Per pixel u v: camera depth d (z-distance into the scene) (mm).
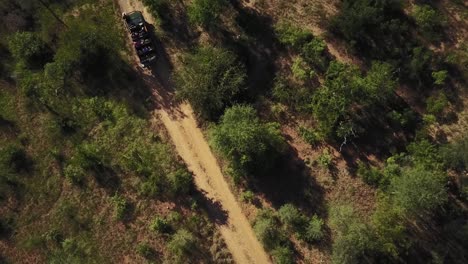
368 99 54906
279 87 57250
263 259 52156
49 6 62594
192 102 57312
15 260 53594
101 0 62656
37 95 58812
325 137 55469
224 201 54344
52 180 55969
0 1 62594
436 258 50875
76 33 58531
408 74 56719
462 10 59312
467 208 52625
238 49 58875
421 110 56219
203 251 52562
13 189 55812
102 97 58594
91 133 57281
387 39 58094
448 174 53375
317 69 58000
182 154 56281
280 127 56438
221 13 60344
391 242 50625
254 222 53000
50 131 57531
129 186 55125
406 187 49875
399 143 55062
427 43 58312
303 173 54656
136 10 61812
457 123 55375
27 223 54719
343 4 59031
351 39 58250
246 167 53531
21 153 56781
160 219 53219
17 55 59125
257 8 60656
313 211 53250
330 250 51719
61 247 53562
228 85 56062
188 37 60281
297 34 58375
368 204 53125
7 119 58250
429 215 52500
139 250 52656
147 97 58594
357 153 55062
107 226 54000
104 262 52750
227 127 52781
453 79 56812
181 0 61812
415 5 59500
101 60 59031
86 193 55281
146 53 59000
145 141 56750
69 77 59094
